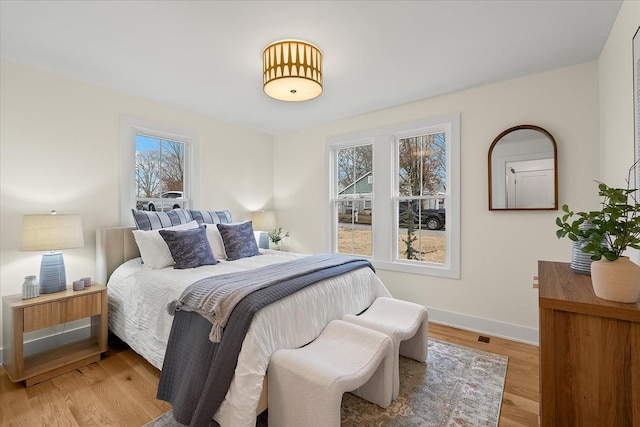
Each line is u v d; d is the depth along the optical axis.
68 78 2.57
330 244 3.93
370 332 1.80
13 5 1.66
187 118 3.45
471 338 2.72
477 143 2.84
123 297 2.37
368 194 3.68
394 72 2.51
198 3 1.64
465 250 2.93
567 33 1.96
